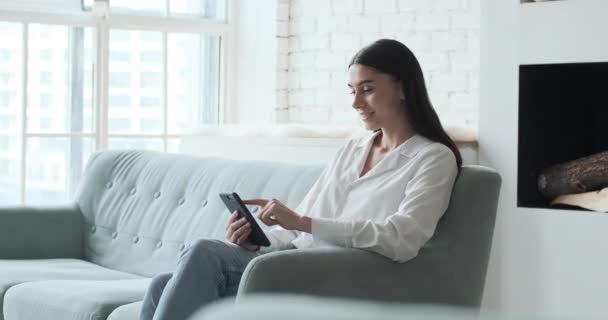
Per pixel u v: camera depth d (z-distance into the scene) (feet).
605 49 11.21
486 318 2.00
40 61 17.11
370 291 7.58
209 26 19.11
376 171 8.42
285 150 14.52
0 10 16.57
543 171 12.16
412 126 8.51
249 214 7.96
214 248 7.66
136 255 11.87
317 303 2.09
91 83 17.71
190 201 11.43
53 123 17.30
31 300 9.91
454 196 8.23
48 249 12.73
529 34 11.84
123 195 12.63
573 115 12.60
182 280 7.58
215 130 16.43
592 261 11.37
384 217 8.21
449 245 8.09
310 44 18.24
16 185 16.96
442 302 8.02
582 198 11.69
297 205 9.72
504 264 12.16
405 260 7.77
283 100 18.70
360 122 17.33
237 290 7.78
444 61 15.99
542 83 12.26
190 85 19.02
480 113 12.31
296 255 7.25
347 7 17.54
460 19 15.74
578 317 2.13
